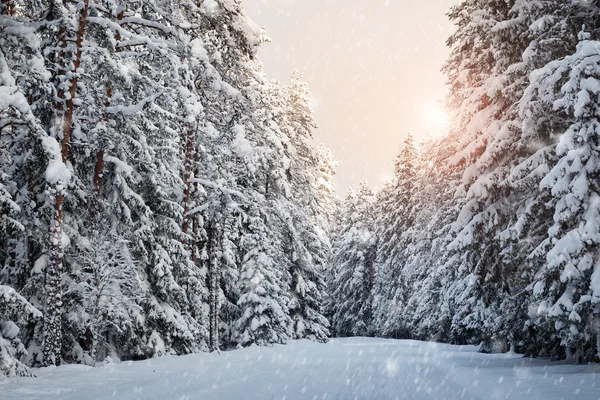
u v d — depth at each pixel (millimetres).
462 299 26250
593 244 14453
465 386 12289
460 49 22234
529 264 17219
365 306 61656
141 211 20656
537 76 16156
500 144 19141
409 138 55500
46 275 15234
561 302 15008
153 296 21344
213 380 12859
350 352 27391
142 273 21281
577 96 14898
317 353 26234
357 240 63250
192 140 24844
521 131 19141
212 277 26469
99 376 13031
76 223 18828
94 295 18000
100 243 18422
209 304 27734
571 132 15008
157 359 18875
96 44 17281
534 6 19172
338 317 64875
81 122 18547
